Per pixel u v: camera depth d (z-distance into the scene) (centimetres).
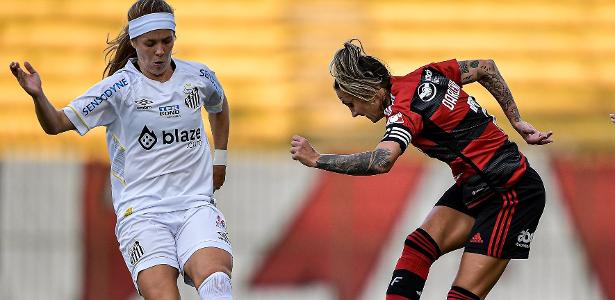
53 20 4309
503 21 4384
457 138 1773
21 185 2983
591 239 2961
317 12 4334
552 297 2969
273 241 2973
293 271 2983
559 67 4172
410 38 4250
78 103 1688
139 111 1711
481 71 1870
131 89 1712
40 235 2981
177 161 1739
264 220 2975
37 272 2981
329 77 4022
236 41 4197
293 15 4334
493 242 1792
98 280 2983
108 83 1709
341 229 2986
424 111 1744
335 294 2981
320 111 3834
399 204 2984
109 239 2984
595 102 3991
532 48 4241
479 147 1781
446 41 4241
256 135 3703
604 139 3697
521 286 2972
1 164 2980
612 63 4216
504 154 1794
